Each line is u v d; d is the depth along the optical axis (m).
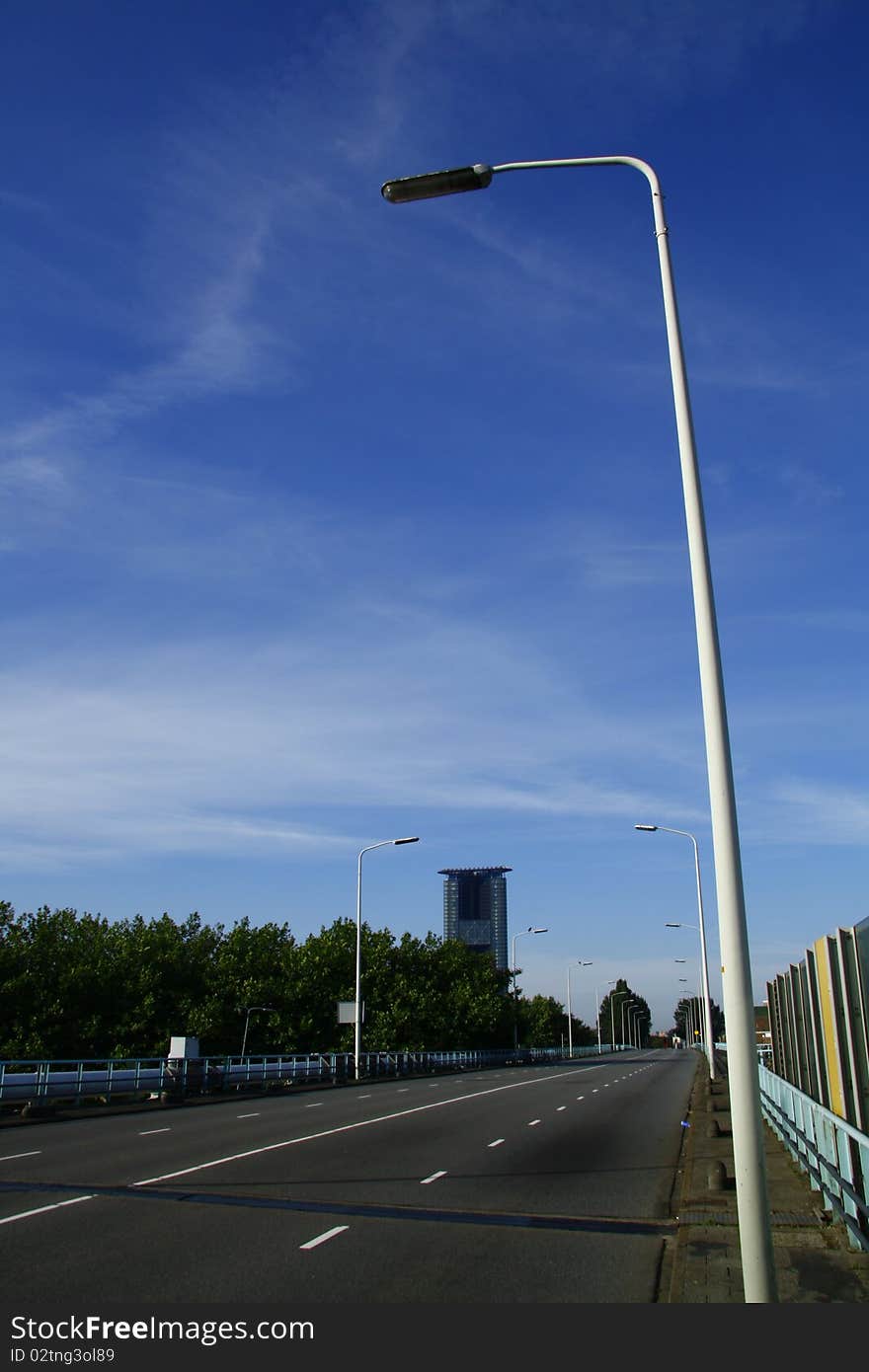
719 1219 10.44
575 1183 13.52
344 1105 28.78
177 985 72.88
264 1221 10.59
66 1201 11.72
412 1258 8.94
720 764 6.71
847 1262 8.45
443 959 90.56
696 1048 143.25
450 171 8.70
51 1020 62.56
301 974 77.81
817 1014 12.48
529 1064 77.12
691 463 7.46
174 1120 23.16
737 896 6.45
